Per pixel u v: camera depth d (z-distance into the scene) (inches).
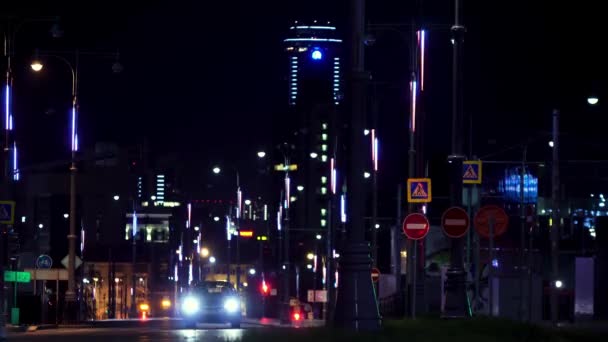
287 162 5625.0
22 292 4557.1
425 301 3024.1
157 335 2122.3
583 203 6348.4
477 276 2910.9
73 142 3506.4
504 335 1592.0
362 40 1486.2
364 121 1485.0
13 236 3821.4
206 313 3009.4
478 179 2394.2
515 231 5644.7
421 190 2253.9
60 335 2208.4
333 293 4571.9
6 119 3216.0
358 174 1476.4
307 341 1416.1
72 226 3587.6
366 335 1393.9
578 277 3531.0
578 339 1781.5
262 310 6215.6
